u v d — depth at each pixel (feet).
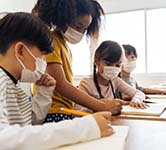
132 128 2.52
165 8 12.20
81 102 3.19
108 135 2.09
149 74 12.44
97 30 4.20
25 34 2.12
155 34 12.42
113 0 12.73
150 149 1.89
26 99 2.52
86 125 1.98
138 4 12.50
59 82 3.12
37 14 3.32
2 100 1.84
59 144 1.79
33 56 2.20
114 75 4.60
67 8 3.39
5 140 1.61
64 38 3.51
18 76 2.24
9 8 13.08
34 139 1.68
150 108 3.71
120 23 12.96
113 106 3.27
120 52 4.65
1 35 2.12
